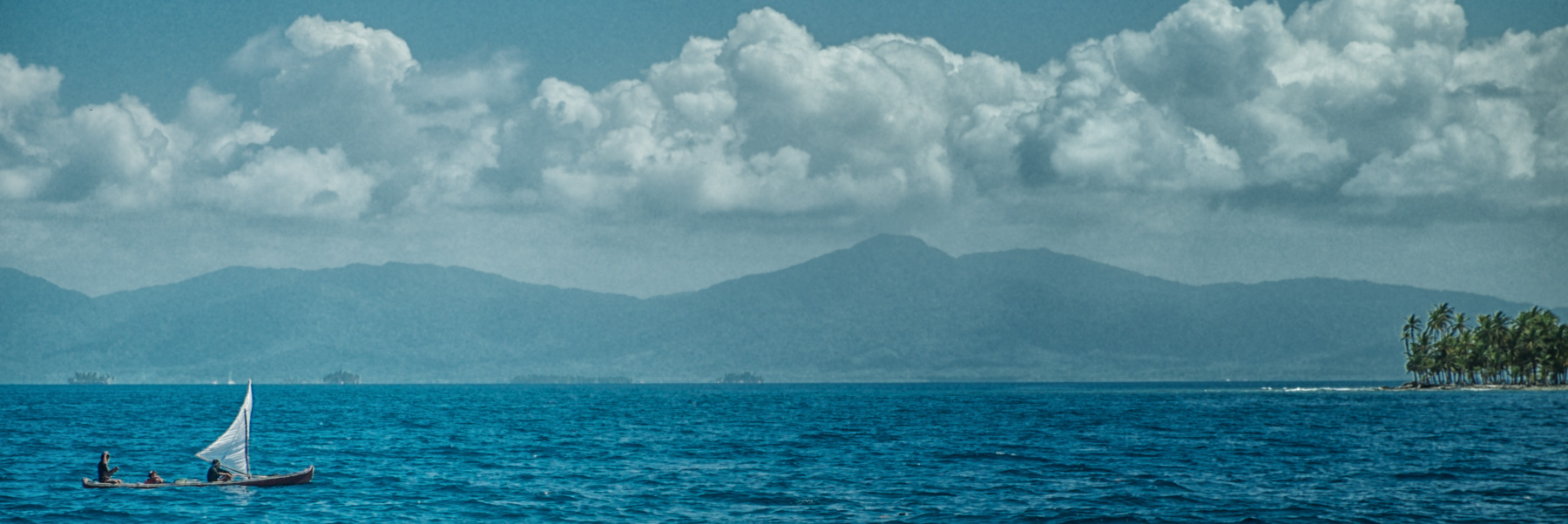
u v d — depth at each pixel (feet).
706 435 378.73
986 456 286.46
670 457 286.25
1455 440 334.65
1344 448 304.71
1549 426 404.16
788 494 211.00
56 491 208.85
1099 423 455.22
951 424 457.68
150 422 474.49
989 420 498.69
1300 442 328.29
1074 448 310.45
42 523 177.68
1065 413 579.89
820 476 239.71
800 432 400.26
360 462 269.03
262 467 258.37
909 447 316.40
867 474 244.83
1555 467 252.42
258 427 427.74
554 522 180.34
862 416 549.95
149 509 189.16
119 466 262.88
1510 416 479.41
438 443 334.85
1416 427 404.16
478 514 187.83
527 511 190.49
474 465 263.08
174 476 246.68
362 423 467.93
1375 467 252.62
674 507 194.59
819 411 637.30
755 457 285.84
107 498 199.62
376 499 202.18
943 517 184.96
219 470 219.20
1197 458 278.67
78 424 452.35
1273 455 284.41
